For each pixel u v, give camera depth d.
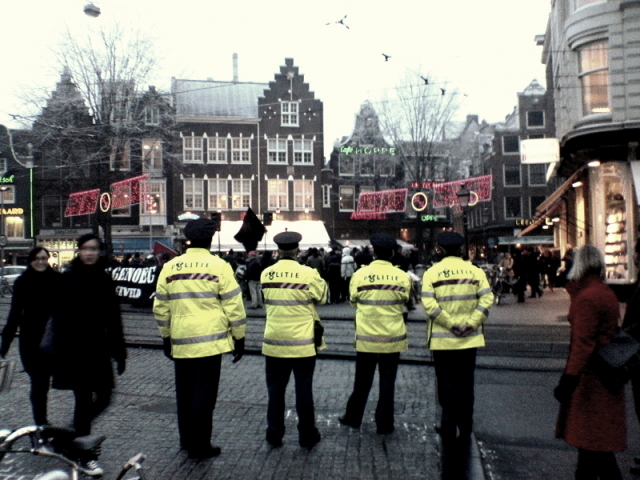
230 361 10.15
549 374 9.02
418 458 5.41
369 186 48.94
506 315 15.56
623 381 4.20
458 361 5.97
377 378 8.84
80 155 37.88
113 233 41.09
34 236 41.09
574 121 19.31
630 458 5.54
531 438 6.07
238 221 43.06
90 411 5.43
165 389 8.16
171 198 42.12
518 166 49.84
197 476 4.98
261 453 5.55
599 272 4.39
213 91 45.28
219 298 5.62
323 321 15.42
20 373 9.21
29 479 4.80
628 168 18.61
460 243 6.09
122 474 3.47
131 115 32.16
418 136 37.50
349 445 5.79
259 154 43.69
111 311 5.56
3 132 41.31
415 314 16.84
